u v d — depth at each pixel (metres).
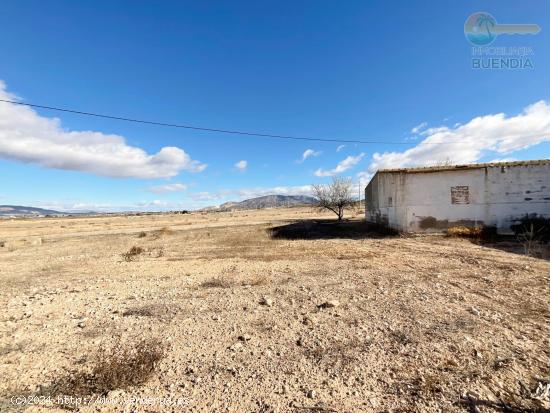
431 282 7.56
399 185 17.70
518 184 16.19
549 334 4.42
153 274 10.22
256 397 3.28
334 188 37.22
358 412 2.99
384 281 7.84
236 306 6.29
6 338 5.04
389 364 3.80
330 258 11.83
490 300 6.01
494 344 4.16
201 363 4.03
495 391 3.17
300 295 6.87
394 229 18.56
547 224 15.41
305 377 3.61
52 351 4.52
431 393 3.20
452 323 4.93
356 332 4.76
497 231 16.44
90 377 3.76
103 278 9.91
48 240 26.17
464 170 16.89
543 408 2.89
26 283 9.60
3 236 32.28
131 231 33.28
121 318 5.83
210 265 11.51
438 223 17.25
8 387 3.61
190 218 67.69
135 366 3.90
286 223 34.31
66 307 6.70
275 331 4.95
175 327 5.28
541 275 7.81
